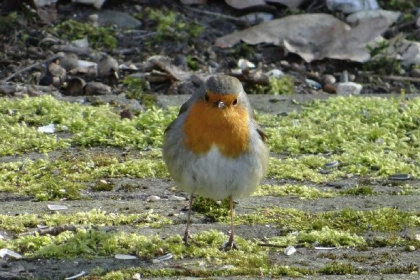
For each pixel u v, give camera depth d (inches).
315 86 532.1
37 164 394.6
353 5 589.3
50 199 363.9
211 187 330.0
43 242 313.9
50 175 385.1
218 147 323.3
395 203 363.3
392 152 417.4
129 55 542.6
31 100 456.8
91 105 468.4
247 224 341.7
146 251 311.3
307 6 597.9
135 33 560.1
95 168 394.9
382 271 298.0
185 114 331.6
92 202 360.8
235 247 319.0
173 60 538.6
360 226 338.3
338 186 384.8
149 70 523.2
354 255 312.7
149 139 426.3
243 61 542.3
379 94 508.1
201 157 324.5
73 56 526.6
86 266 299.0
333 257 310.7
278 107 476.7
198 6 590.2
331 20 569.9
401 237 328.5
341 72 551.2
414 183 388.5
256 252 315.6
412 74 550.3
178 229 336.2
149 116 441.4
